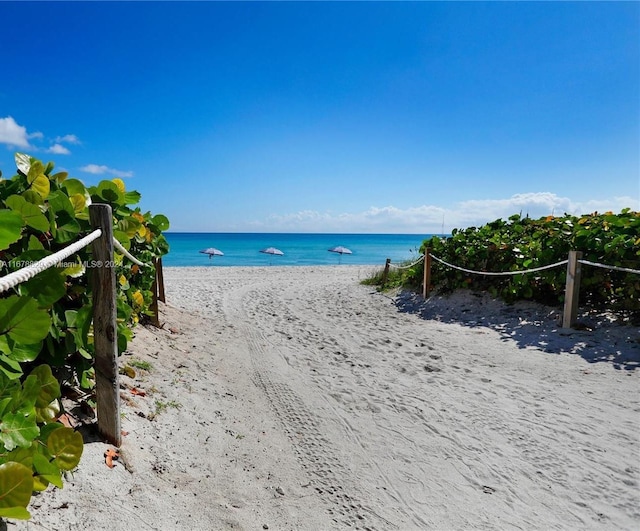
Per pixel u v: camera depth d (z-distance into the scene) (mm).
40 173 2652
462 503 2938
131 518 2207
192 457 3080
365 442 3754
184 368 4934
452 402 4598
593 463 3369
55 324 2422
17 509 1383
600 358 5605
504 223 10422
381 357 6316
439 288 10414
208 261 42656
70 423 2713
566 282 6789
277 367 5746
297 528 2594
